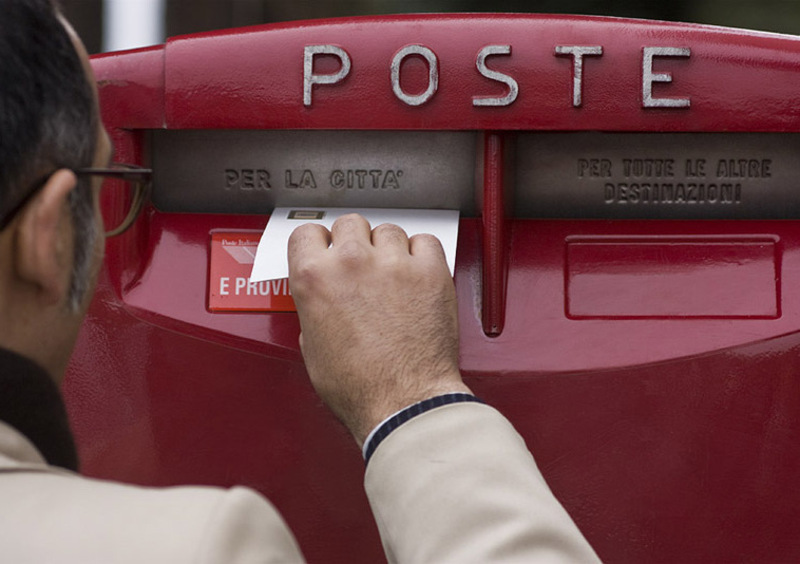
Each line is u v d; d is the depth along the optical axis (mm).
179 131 1853
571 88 1710
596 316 1777
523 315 1778
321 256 1528
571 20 1727
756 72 1709
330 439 1812
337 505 1827
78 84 1074
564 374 1756
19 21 1010
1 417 1007
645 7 5320
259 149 1846
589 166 1830
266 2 5914
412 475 1268
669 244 1809
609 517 1795
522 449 1298
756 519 1788
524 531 1134
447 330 1485
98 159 1193
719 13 5293
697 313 1771
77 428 1854
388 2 5664
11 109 979
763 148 1804
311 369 1519
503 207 1763
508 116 1707
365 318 1469
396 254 1527
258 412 1814
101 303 1827
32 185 1011
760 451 1777
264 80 1752
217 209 1867
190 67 1765
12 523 862
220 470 1839
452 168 1820
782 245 1799
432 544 1185
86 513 871
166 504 885
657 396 1767
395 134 1821
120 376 1838
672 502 1788
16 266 1017
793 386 1766
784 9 5238
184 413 1833
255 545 879
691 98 1710
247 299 1808
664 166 1821
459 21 1731
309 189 1846
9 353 1012
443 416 1325
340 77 1731
